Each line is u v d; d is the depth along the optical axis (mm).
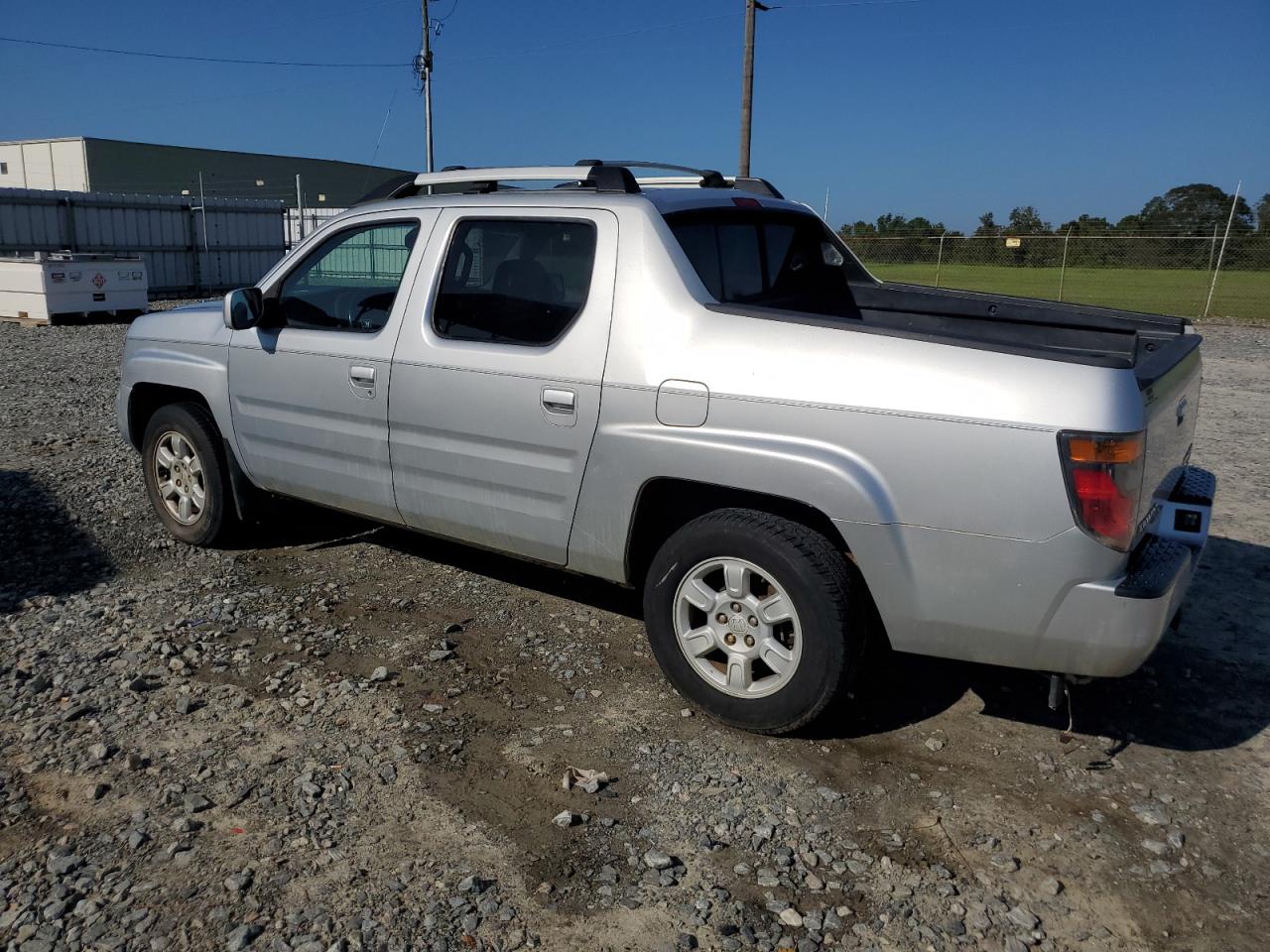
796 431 3408
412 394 4367
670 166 4781
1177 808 3293
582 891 2828
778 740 3670
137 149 60438
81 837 3016
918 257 29359
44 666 4117
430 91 31312
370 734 3643
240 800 3217
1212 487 3861
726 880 2891
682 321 3678
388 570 5316
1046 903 2826
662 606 3758
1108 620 3080
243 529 5586
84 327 18797
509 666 4223
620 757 3531
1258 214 27953
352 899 2764
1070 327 4578
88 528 5902
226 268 30562
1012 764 3547
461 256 4332
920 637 3365
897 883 2895
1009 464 3096
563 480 3965
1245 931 2736
